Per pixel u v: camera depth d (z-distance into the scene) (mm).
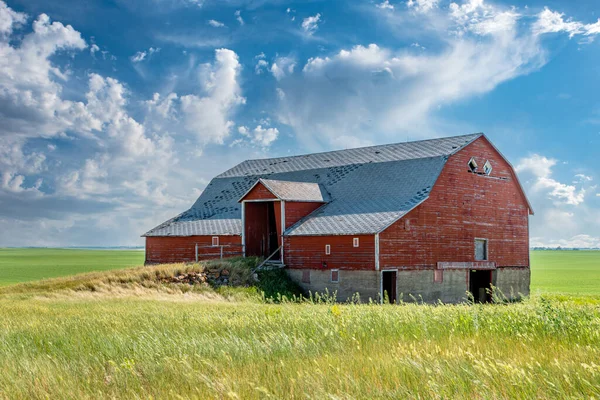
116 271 45000
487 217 46969
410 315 15336
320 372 8328
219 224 51281
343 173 50906
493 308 17328
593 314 15156
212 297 38031
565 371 8094
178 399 7945
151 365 10281
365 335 12617
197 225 52406
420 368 8359
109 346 12492
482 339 11609
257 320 15766
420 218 41781
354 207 44625
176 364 10180
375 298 38875
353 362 9516
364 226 40375
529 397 7137
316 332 13008
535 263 143375
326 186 50156
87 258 155500
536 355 9633
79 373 10180
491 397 7188
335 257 41375
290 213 45531
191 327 15414
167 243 52656
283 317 16375
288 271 44125
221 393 7879
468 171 45969
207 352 11383
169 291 39094
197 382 8789
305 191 47656
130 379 9438
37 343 14008
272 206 50875
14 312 23719
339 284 41000
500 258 47688
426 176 43875
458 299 43844
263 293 38875
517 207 49969
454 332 12797
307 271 42969
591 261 157750
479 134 46938
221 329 14820
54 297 35781
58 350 12438
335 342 11617
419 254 41469
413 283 40812
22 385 9180
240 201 48156
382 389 7789
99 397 8406
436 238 42719
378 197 44625
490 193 47531
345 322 14258
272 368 9359
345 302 40531
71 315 21672
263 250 49500
